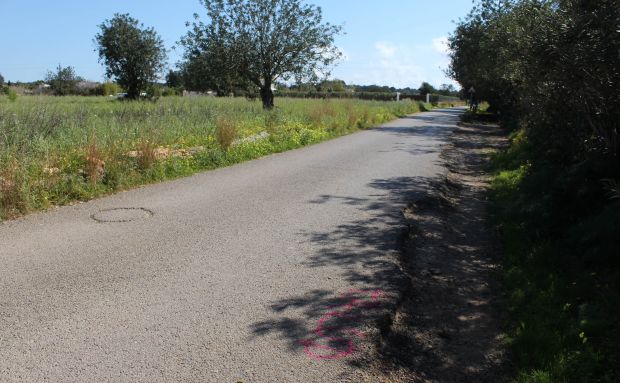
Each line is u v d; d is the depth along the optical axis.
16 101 22.12
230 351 3.55
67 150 8.90
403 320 4.28
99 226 6.33
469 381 3.50
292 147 14.23
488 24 23.61
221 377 3.24
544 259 5.42
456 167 12.13
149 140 9.88
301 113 20.33
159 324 3.88
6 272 4.80
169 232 6.14
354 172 10.57
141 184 8.80
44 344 3.55
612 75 5.64
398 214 7.27
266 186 8.94
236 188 8.72
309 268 5.12
